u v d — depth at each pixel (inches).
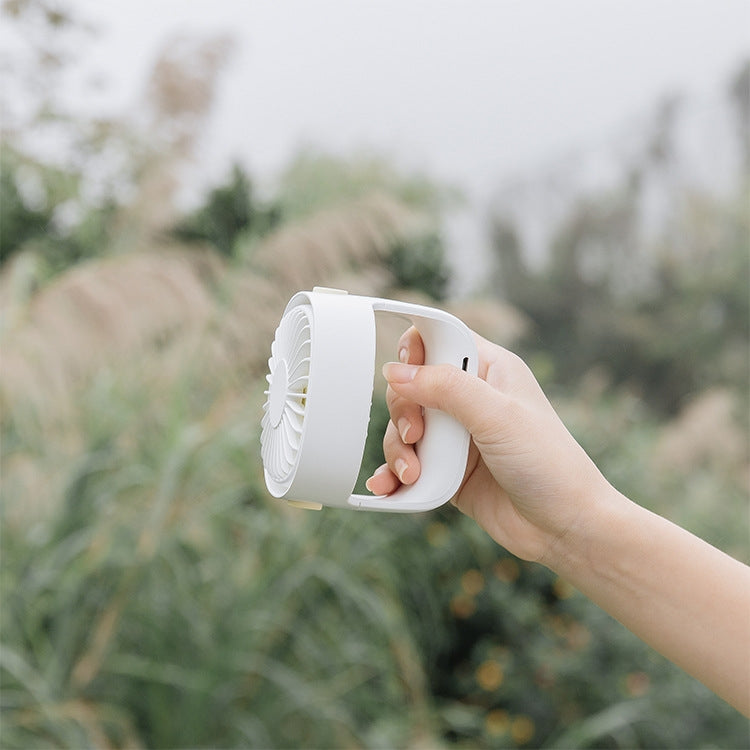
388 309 30.3
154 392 93.5
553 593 117.7
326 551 92.8
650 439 168.2
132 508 82.0
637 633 31.0
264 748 80.6
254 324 99.8
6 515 82.4
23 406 89.1
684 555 30.2
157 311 93.5
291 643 89.8
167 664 79.4
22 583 77.5
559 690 105.4
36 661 77.7
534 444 30.7
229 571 84.4
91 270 94.7
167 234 154.3
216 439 84.4
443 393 29.9
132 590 78.2
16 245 185.8
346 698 91.6
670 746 97.8
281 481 31.3
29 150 187.8
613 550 31.1
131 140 164.4
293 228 108.9
